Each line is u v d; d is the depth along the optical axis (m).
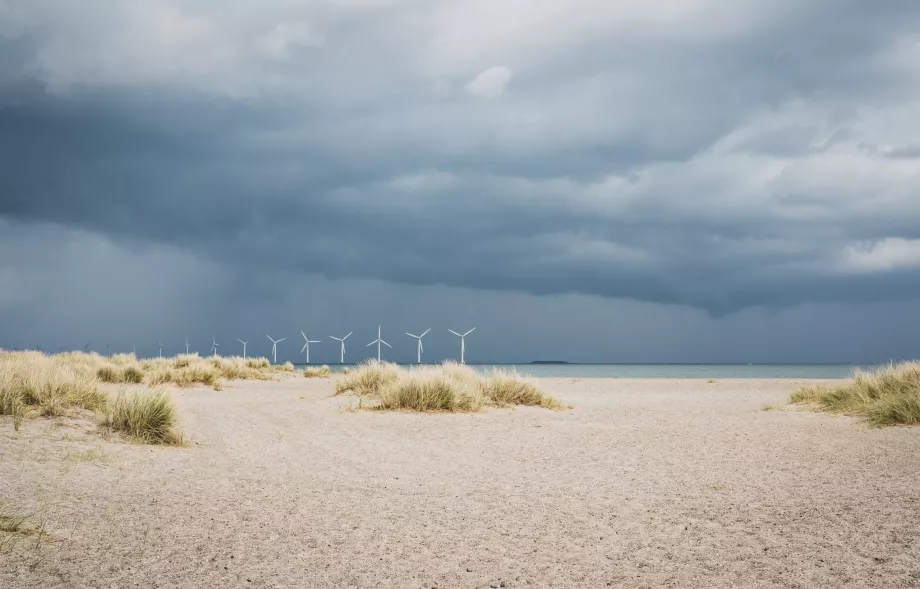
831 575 4.62
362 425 14.56
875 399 16.97
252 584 4.39
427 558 5.07
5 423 10.81
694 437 12.51
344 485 7.94
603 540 5.59
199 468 8.89
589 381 40.72
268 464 9.42
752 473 8.64
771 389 31.28
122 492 7.08
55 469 7.98
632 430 13.79
